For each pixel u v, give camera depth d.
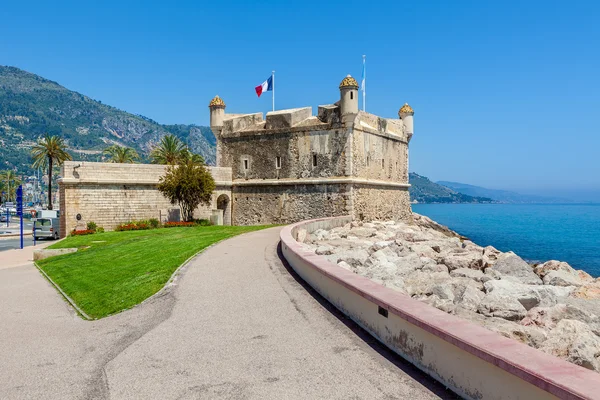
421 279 14.33
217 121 49.16
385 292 9.31
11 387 7.55
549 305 11.73
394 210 53.41
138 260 22.86
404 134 56.69
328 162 43.72
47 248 34.09
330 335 9.30
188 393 6.86
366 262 17.41
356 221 40.62
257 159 47.38
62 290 19.08
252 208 47.56
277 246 23.27
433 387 6.79
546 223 128.00
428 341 7.23
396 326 8.23
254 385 7.05
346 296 10.69
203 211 46.66
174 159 73.06
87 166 41.28
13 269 28.83
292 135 45.41
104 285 18.11
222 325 10.26
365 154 46.22
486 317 9.35
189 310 11.68
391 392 6.65
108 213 42.06
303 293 12.97
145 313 12.03
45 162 94.56
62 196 41.47
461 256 20.33
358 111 43.78
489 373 5.84
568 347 7.35
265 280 14.81
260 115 49.59
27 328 12.12
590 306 11.61
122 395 6.91
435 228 68.44
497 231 94.75
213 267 17.38
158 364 8.12
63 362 8.73
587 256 52.00
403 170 56.12
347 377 7.22
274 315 10.86
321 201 43.97
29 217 126.25
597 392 4.58
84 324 12.17
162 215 44.38
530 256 52.22
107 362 8.43
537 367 5.25
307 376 7.31
